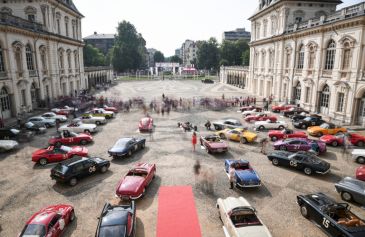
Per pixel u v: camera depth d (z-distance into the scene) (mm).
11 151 21125
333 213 10953
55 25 43062
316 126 26172
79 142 22688
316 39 33812
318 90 34062
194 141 20969
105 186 15133
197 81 95000
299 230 11195
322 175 16531
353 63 27922
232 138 23672
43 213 10875
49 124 28625
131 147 19703
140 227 11336
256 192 14383
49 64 41250
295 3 40438
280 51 42969
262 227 10031
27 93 35156
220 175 16484
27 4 39625
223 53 108188
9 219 12094
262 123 27484
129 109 38719
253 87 57406
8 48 30844
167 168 17500
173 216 12133
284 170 17328
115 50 103688
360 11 26547
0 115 30078
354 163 18406
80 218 12070
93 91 61812
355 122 28578
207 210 12625
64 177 14664
